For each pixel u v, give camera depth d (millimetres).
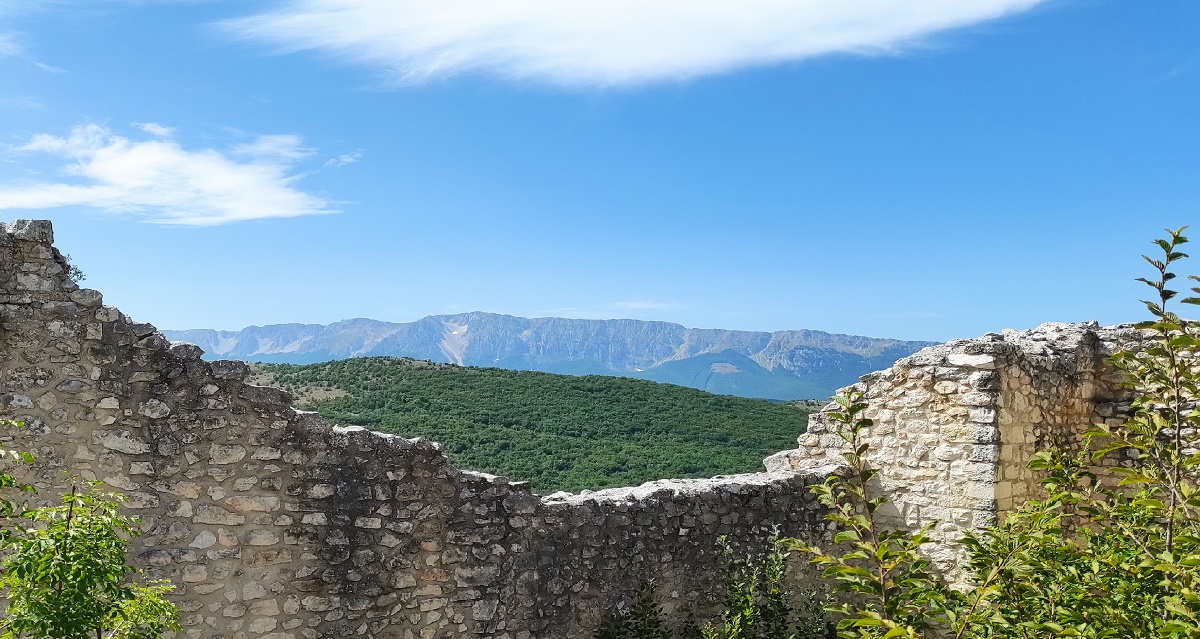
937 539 10992
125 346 7613
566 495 10453
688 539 10867
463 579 9195
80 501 5504
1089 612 5953
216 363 7988
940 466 11062
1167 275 5867
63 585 5074
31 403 7188
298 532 8281
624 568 10344
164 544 7652
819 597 11586
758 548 11398
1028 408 11453
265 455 8141
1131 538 6559
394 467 8828
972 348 11047
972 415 10828
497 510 9453
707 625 10430
